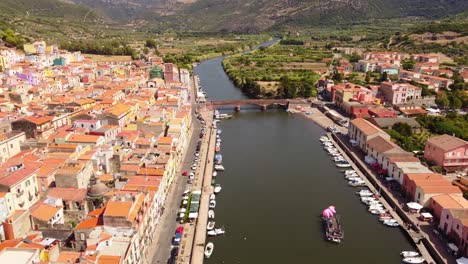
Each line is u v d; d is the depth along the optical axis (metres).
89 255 94.75
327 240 140.00
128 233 110.12
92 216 121.06
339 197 172.75
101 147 172.12
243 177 192.12
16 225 113.19
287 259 129.25
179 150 199.00
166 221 144.38
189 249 128.50
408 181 163.75
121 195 120.69
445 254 127.69
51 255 99.94
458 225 130.00
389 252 133.50
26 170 142.12
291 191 178.00
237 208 161.38
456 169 189.62
